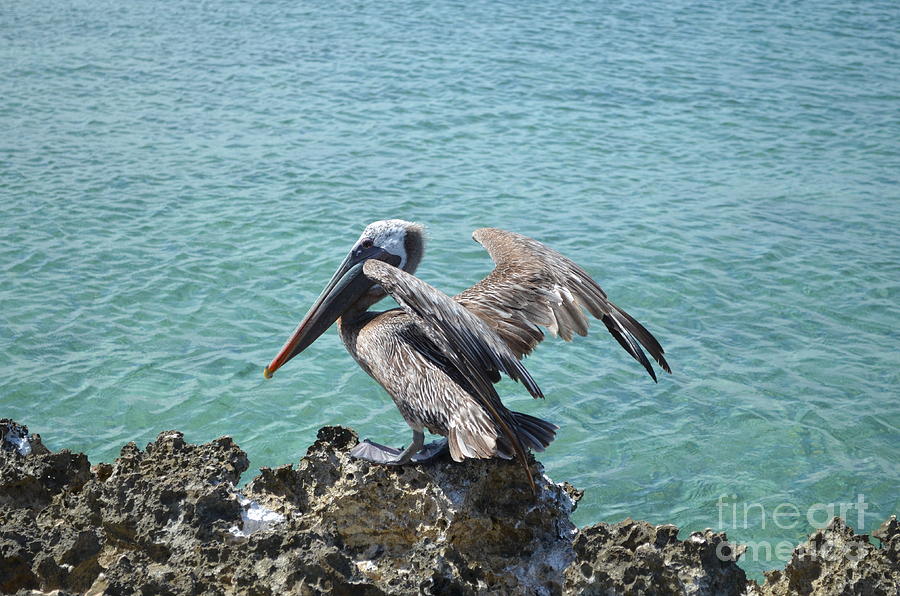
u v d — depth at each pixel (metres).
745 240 17.28
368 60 29.06
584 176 20.41
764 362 13.30
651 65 28.88
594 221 17.98
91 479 6.65
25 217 17.62
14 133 22.45
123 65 28.58
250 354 13.18
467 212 18.23
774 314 14.70
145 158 21.02
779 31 32.88
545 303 6.79
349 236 17.02
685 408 12.15
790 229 17.86
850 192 19.95
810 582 6.43
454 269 15.73
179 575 5.69
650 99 25.88
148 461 6.75
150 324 13.95
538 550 6.52
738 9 35.72
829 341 13.94
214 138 22.42
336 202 18.56
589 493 10.52
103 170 20.20
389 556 6.47
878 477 10.88
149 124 23.39
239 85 26.70
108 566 5.86
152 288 15.02
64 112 24.16
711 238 17.34
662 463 11.08
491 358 5.83
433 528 6.52
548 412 11.99
